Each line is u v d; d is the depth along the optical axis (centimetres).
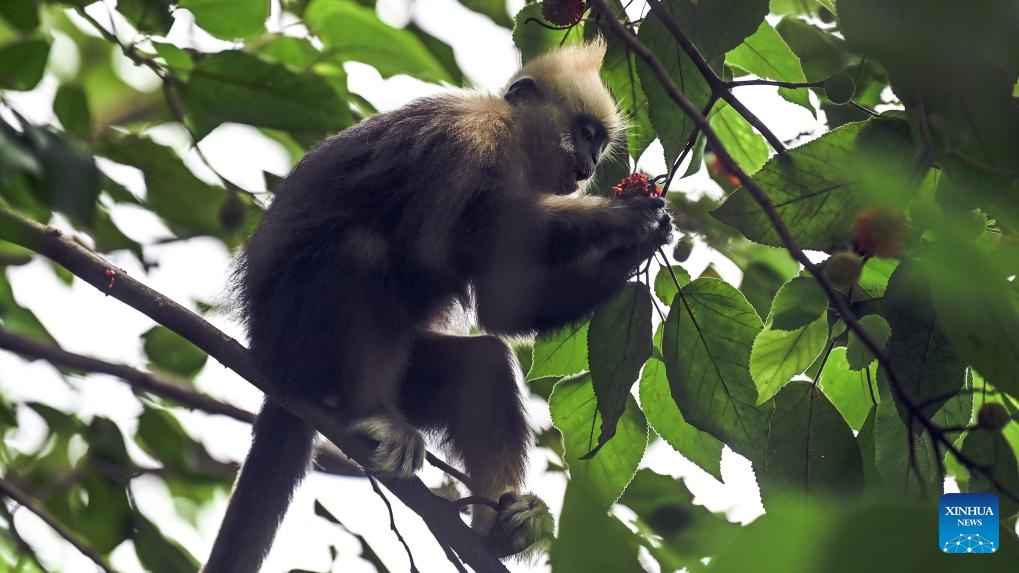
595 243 919
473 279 1015
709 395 717
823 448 663
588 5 812
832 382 770
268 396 977
